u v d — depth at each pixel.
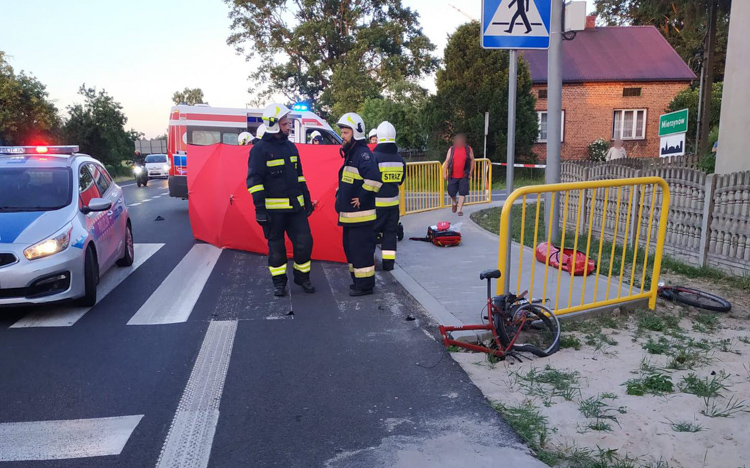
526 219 12.22
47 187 6.79
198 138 15.70
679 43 38.12
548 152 9.11
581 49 29.80
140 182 30.19
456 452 3.41
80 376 4.55
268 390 4.29
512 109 6.77
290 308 6.37
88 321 5.93
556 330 4.97
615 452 3.34
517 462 3.29
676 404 3.90
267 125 6.65
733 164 9.38
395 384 4.38
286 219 6.84
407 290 6.83
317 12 43.88
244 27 43.81
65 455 3.40
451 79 23.78
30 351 5.08
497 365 4.69
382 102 31.11
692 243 7.71
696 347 4.90
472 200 15.96
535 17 6.82
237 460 3.36
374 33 41.03
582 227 10.48
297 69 43.38
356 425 3.76
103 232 7.22
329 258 8.73
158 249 9.95
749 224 6.83
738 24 9.20
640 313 5.88
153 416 3.89
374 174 6.52
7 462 3.32
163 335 5.50
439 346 5.15
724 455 3.29
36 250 5.82
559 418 3.78
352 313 6.17
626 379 4.32
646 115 28.69
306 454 3.42
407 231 11.05
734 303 6.19
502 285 5.20
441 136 24.31
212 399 4.14
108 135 44.06
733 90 9.34
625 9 41.22
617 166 9.29
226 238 9.71
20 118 36.59
